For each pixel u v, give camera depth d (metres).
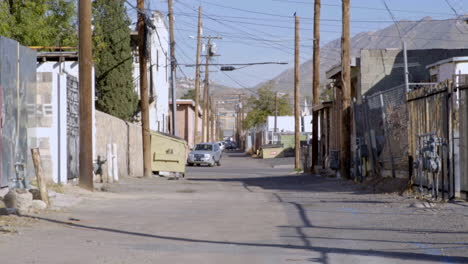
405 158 17.75
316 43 33.53
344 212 13.57
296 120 39.84
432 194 14.94
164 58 52.84
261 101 111.38
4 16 26.33
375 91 31.08
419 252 8.63
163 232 10.83
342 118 24.75
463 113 13.86
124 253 8.70
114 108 35.69
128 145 29.02
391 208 13.91
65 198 15.66
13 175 15.98
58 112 18.73
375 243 9.48
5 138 15.52
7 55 15.89
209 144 52.75
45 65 22.03
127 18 36.12
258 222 12.14
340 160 26.20
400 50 31.25
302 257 8.41
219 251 8.92
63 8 30.64
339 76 33.22
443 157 14.38
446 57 31.14
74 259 8.18
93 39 34.69
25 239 9.69
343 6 24.14
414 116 16.45
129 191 20.03
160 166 30.02
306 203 15.81
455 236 9.84
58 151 18.69
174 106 42.56
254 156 76.25
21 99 17.03
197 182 26.28
